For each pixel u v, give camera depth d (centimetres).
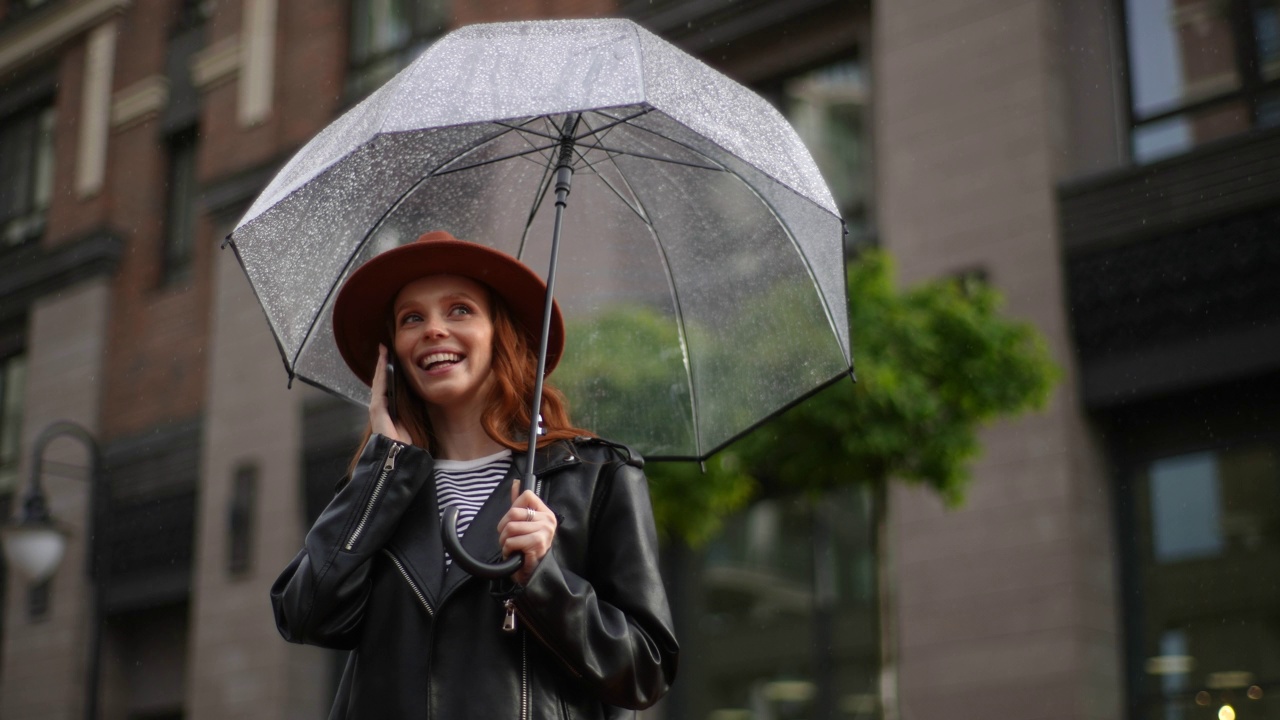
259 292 245
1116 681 869
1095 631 867
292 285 251
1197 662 844
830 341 256
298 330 251
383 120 218
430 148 265
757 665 1009
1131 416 897
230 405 1330
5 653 1447
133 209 1483
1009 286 934
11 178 1605
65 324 1498
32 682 1409
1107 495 897
